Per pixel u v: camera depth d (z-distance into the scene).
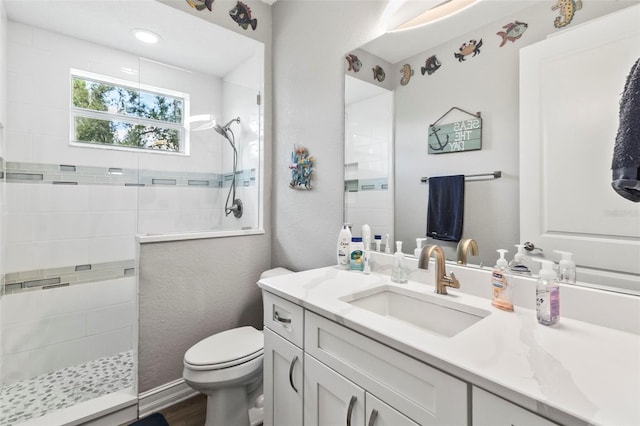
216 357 1.40
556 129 0.92
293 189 2.01
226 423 1.40
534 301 0.94
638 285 0.78
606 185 0.82
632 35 0.78
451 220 1.19
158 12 1.83
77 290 2.13
